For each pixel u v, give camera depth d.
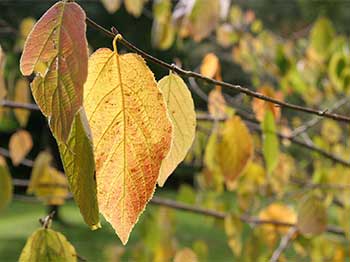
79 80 0.34
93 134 0.40
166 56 2.84
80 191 0.37
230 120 0.84
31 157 5.74
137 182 0.41
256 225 1.42
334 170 1.61
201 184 1.81
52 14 0.36
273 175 1.51
